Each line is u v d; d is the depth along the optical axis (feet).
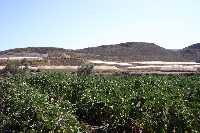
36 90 106.42
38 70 256.32
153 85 122.93
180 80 145.79
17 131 67.77
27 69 222.69
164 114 68.33
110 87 110.01
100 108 83.97
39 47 609.01
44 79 140.67
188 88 111.34
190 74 223.92
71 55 481.46
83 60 407.03
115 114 74.84
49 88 122.62
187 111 68.39
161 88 108.37
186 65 411.75
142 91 95.86
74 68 312.29
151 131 67.92
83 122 84.33
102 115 82.53
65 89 114.52
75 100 106.93
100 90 102.73
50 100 93.71
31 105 73.20
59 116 67.92
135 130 70.08
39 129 64.23
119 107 74.95
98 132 73.82
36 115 68.80
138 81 133.08
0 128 70.33
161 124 67.10
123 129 71.56
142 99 81.51
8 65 219.20
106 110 81.20
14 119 70.64
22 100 80.48
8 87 110.83
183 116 66.23
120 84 120.67
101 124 81.41
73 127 65.36
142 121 69.05
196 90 106.52
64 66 345.10
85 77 155.02
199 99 90.79
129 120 71.26
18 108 75.97
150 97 81.87
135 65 401.49
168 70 307.17
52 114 69.36
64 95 110.93
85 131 70.33
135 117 71.67
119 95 90.27
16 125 70.13
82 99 93.15
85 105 89.20
